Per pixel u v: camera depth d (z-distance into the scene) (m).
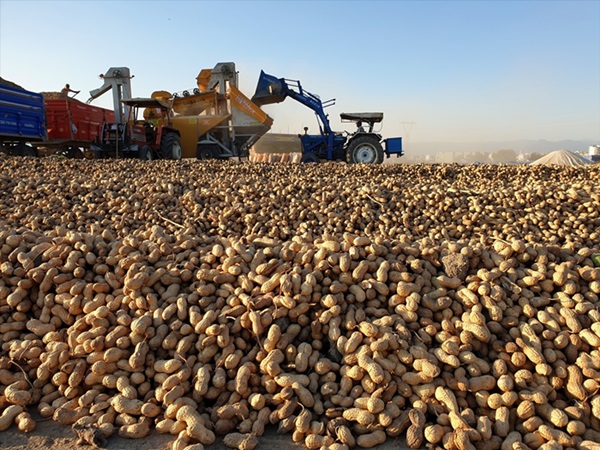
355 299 3.65
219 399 3.21
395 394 3.12
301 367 3.29
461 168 11.98
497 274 3.63
